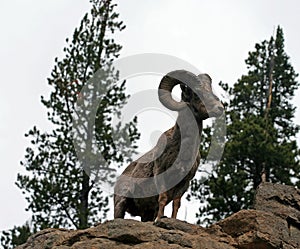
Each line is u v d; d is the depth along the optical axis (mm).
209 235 17141
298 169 37438
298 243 17422
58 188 35312
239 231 17312
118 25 37250
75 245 16469
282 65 43500
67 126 36000
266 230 17141
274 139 38031
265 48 43875
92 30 36812
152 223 17141
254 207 18500
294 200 18641
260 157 37094
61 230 18422
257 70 43281
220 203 36281
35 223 35312
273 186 18906
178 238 16484
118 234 16531
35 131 36250
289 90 43094
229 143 37219
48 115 36188
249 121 38344
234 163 37656
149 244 16312
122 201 18047
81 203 35094
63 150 35688
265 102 42062
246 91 42031
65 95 36094
